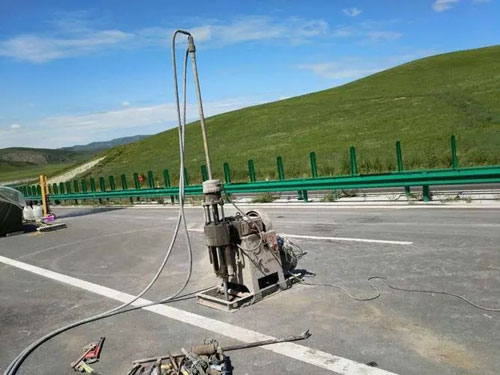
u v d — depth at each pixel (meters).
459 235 7.70
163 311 5.70
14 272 8.93
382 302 5.12
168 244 10.05
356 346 4.16
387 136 30.45
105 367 4.37
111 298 6.52
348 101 49.38
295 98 63.09
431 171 11.23
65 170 54.56
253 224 5.64
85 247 10.82
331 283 5.96
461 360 3.74
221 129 50.19
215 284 6.61
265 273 5.69
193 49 5.65
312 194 16.30
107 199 25.22
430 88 46.47
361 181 12.75
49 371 4.45
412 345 4.07
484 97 36.97
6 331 5.69
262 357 4.17
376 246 7.61
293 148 32.75
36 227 15.80
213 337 4.74
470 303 4.83
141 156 46.84
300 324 4.79
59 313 6.14
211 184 5.38
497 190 12.00
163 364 4.21
